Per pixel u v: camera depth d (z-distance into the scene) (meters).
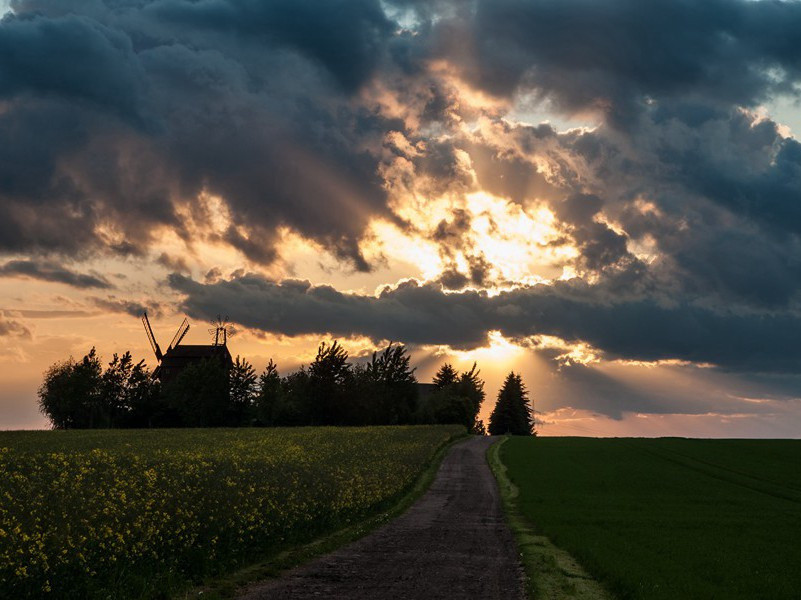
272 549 22.92
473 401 181.50
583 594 18.64
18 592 13.41
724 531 35.16
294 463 34.50
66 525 15.00
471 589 18.59
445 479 62.78
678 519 39.59
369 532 30.62
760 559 26.05
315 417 154.88
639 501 49.91
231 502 22.03
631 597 18.12
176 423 150.50
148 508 18.02
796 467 79.25
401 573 20.72
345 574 20.23
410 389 169.50
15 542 13.49
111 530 15.90
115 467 20.22
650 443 113.44
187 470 22.98
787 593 19.78
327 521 29.56
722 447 105.56
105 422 158.75
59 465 18.36
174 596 16.02
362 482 38.38
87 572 14.90
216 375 147.88
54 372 156.25
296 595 17.02
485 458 85.25
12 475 16.25
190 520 19.81
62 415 157.25
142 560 16.94
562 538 29.47
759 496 55.28
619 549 26.69
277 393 150.50
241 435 82.50
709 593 18.83
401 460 59.16
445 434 104.94
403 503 43.53
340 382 157.12
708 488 60.16
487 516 39.03
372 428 109.44
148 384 156.88
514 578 20.50
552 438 124.81
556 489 56.84
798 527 37.81
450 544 27.66
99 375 158.50
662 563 23.75
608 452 96.25
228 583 18.02
